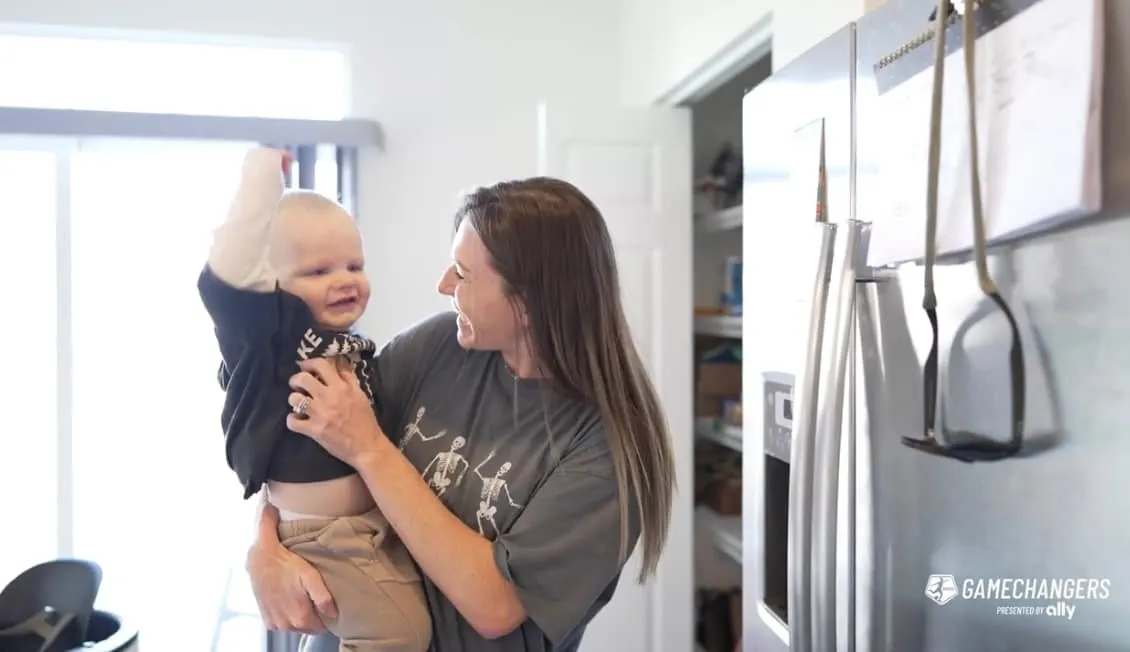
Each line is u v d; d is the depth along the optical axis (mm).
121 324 2582
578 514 1023
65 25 2465
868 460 914
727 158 2742
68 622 1669
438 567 989
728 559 2785
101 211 2551
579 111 2379
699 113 2824
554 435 1082
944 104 789
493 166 2713
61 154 2467
